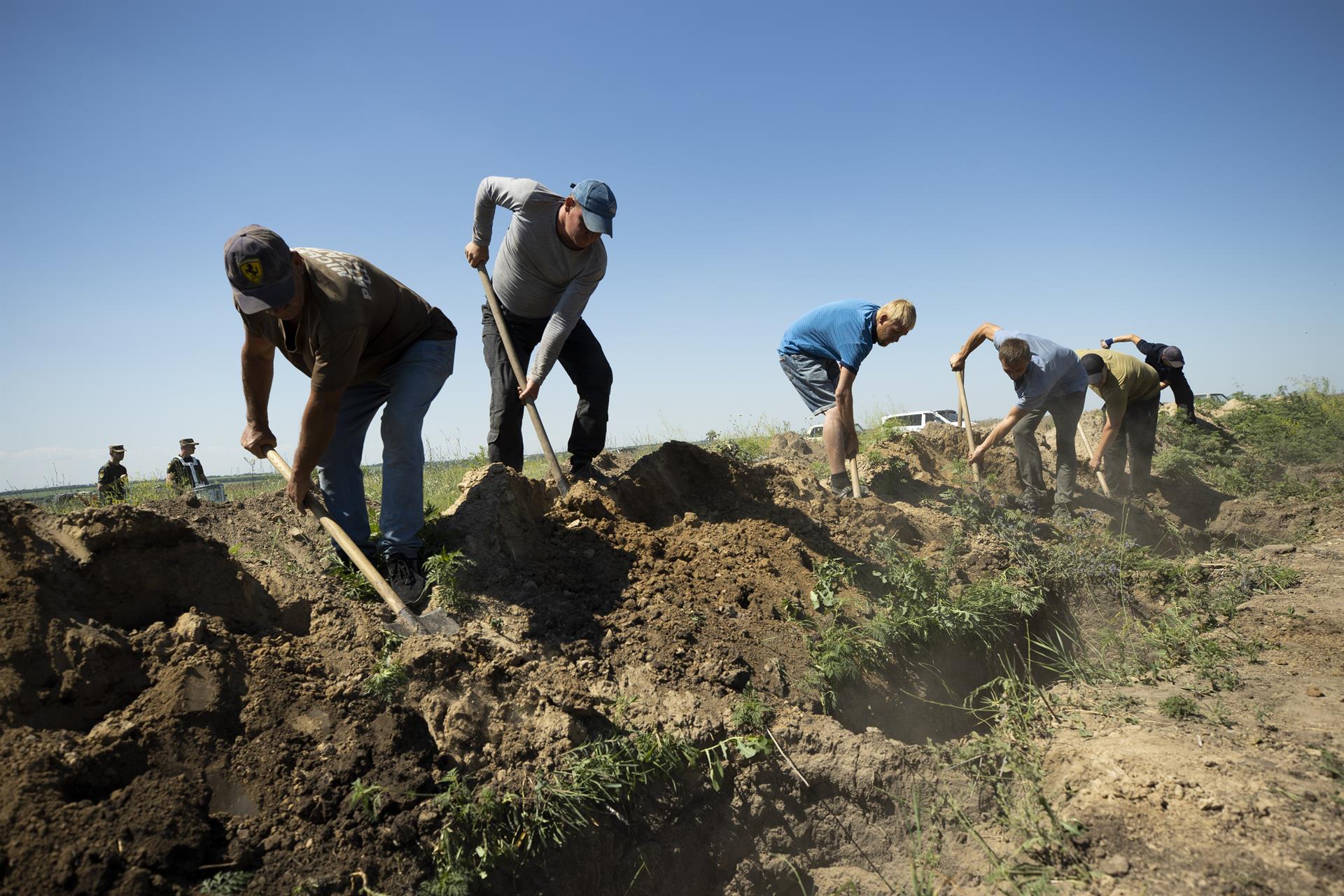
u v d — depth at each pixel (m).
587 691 3.41
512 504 4.20
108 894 2.23
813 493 5.73
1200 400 13.60
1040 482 7.01
